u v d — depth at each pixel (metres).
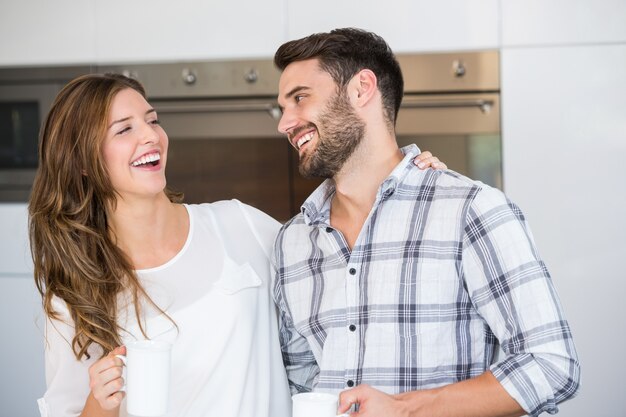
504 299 1.45
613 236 3.25
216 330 1.67
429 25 3.29
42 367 3.51
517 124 3.28
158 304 1.67
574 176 3.26
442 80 3.31
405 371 1.50
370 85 1.58
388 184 1.56
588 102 3.24
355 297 1.56
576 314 3.27
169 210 1.74
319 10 3.35
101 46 3.49
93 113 1.62
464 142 3.33
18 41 3.53
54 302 1.66
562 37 3.23
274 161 3.52
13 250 3.53
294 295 1.67
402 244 1.54
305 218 1.66
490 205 1.49
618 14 3.20
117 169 1.64
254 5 3.39
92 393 1.49
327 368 1.58
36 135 3.59
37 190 1.71
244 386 1.67
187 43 3.45
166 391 1.36
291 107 1.61
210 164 3.54
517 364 1.40
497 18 3.26
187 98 3.49
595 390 3.24
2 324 3.53
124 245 1.71
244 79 3.44
